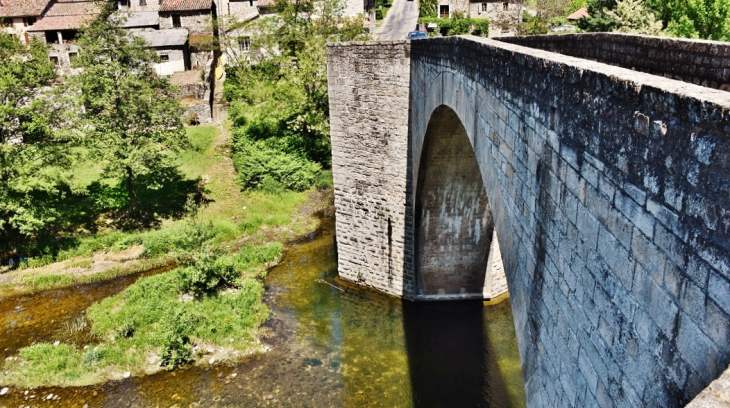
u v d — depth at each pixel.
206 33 57.75
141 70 35.50
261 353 21.34
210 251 25.88
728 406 3.41
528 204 9.19
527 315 9.55
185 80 50.22
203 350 21.36
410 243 23.70
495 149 10.95
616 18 34.16
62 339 22.61
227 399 19.11
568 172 7.47
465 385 19.73
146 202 34.38
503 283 24.77
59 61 57.56
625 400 6.11
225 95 49.59
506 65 10.00
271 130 43.00
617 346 6.27
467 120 13.14
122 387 19.75
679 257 5.00
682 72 9.85
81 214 32.91
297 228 32.53
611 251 6.34
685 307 4.93
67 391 19.62
